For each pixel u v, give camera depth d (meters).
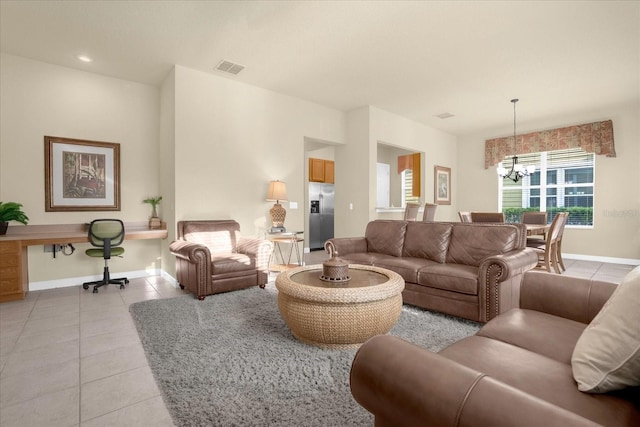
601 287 1.54
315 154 7.23
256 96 4.71
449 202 7.63
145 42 3.44
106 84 4.29
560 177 6.52
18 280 3.37
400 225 3.79
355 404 1.59
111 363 2.05
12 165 3.71
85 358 2.11
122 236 3.95
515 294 2.72
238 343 2.29
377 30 3.22
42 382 1.83
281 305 2.30
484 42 3.46
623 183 5.64
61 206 3.99
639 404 0.89
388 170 8.48
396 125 6.15
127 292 3.72
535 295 1.71
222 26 3.15
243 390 1.72
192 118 4.11
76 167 4.08
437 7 2.86
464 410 0.66
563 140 6.21
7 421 1.50
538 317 1.56
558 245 4.95
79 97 4.10
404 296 3.08
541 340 1.32
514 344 1.32
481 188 7.50
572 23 3.10
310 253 6.64
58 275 3.97
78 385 1.80
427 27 3.17
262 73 4.25
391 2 2.79
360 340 2.14
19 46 3.52
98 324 2.71
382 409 0.82
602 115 5.83
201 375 1.87
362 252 3.96
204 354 2.12
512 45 3.52
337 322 2.07
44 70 3.88
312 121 5.42
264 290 3.75
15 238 3.35
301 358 2.06
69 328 2.62
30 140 3.81
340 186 6.09
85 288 3.80
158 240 4.67
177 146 4.00
